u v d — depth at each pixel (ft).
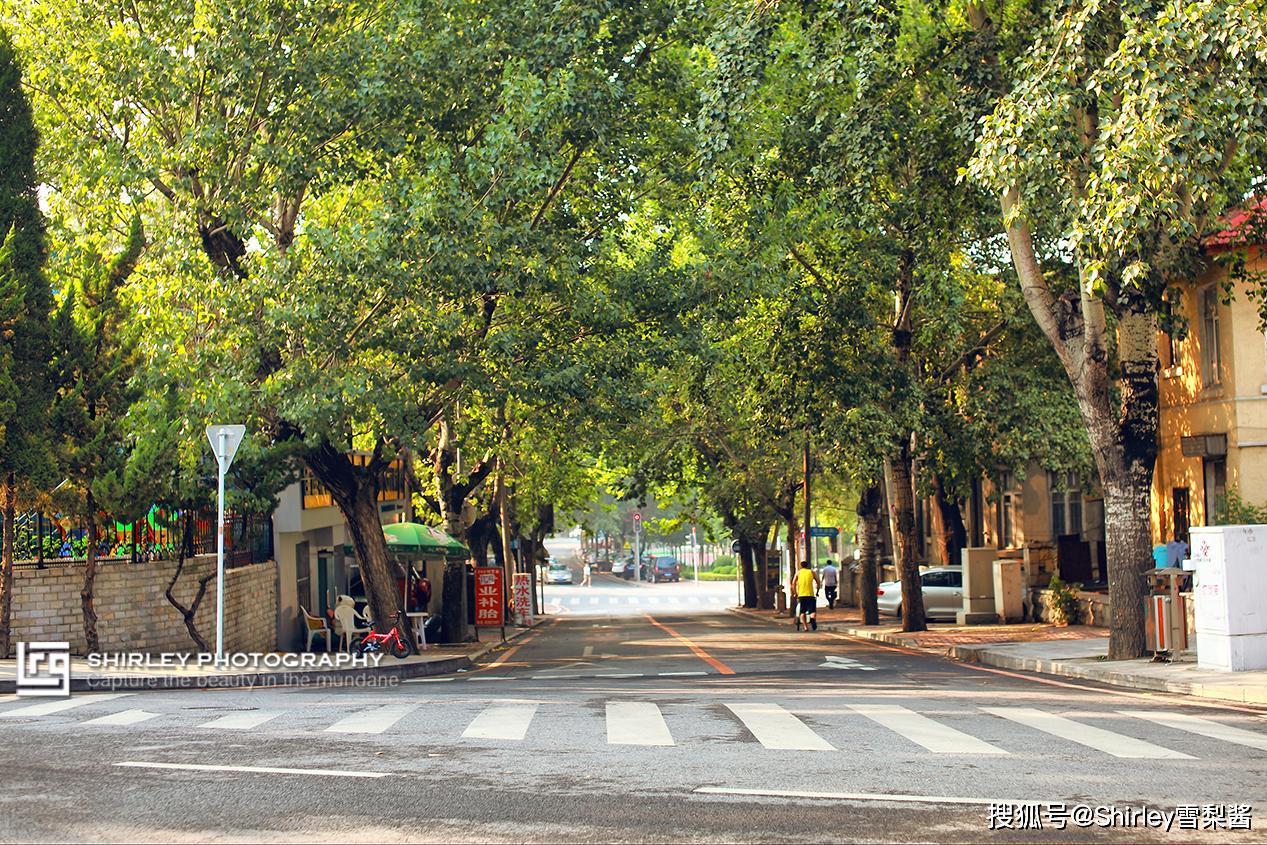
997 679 58.13
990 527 165.89
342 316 70.95
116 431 66.69
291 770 29.91
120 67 77.10
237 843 22.54
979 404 103.96
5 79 67.62
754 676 62.39
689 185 83.61
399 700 47.73
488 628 142.41
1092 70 55.16
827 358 96.63
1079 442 104.63
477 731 36.83
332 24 77.77
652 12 78.79
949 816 24.68
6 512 64.18
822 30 72.33
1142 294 63.21
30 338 65.62
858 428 97.09
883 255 93.97
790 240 90.53
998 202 78.59
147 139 75.25
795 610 151.12
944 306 97.55
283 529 102.12
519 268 72.54
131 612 72.54
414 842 22.61
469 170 70.90
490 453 113.91
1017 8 71.92
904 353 102.47
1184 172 48.24
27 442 63.21
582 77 77.00
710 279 81.97
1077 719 39.42
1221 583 53.98
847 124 75.00
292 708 44.32
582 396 77.15
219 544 65.10
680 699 46.73
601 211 85.05
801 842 22.57
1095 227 49.90
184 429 67.92
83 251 77.46
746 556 206.69
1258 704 45.11
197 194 77.92
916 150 76.13
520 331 78.38
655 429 135.23
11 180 67.31
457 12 76.28
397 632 78.54
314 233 70.23
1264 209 67.05
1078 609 98.78
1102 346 65.00
